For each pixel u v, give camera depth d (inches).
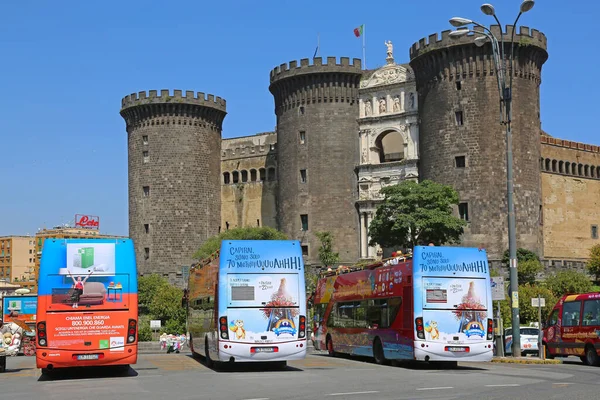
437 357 1350.9
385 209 3368.6
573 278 3280.0
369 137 4001.0
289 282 1299.2
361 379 1119.0
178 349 2554.1
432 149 3597.4
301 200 4025.6
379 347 1509.6
